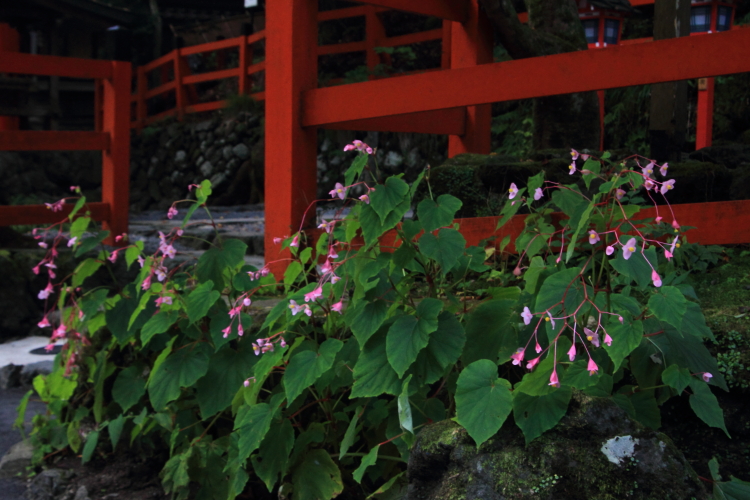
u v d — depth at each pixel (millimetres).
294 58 3289
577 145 4703
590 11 4930
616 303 1767
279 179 3373
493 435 1657
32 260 5891
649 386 1793
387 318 2102
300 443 2318
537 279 1885
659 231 2500
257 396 2486
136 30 15648
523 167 3137
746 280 2357
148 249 5918
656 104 3836
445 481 1660
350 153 9180
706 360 1755
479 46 4402
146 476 2973
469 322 1989
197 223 7074
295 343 2281
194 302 2459
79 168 12484
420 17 11516
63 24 15609
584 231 1969
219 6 16812
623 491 1500
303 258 2422
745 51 2322
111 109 6109
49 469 3037
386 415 2174
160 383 2570
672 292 1613
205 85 15539
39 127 13484
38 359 4969
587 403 1626
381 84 3119
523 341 1897
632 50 2537
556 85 2717
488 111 4617
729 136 6887
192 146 11617
